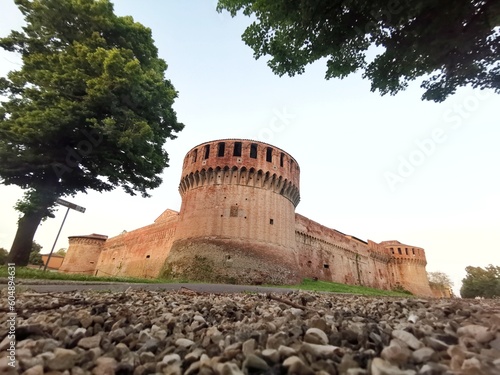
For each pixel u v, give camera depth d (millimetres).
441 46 8570
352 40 9906
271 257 29422
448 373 1942
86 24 18641
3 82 17047
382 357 2275
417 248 65062
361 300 9109
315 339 2744
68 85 16391
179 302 6641
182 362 2389
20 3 17266
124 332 3244
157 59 22375
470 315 4293
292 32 10031
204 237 29562
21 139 15094
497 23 7660
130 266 49062
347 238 52188
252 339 2619
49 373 2096
